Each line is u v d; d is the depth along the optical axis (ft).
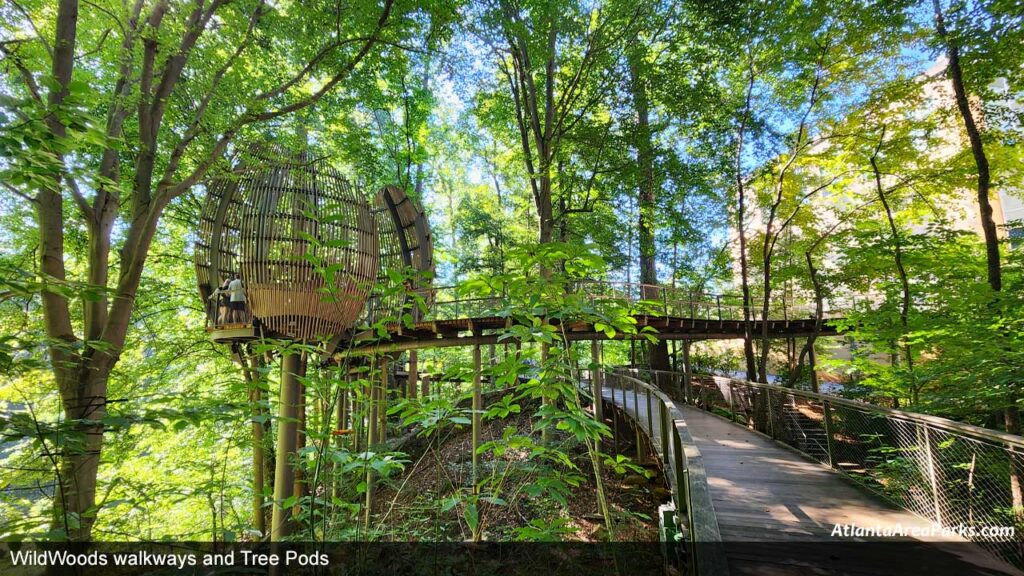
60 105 8.12
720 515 13.35
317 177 25.48
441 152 78.64
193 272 40.83
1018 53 23.11
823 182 38.17
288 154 26.89
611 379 49.24
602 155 42.80
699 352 67.26
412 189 63.26
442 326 28.96
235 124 25.61
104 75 25.73
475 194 83.30
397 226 36.27
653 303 9.75
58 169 8.41
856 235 29.71
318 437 9.52
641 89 38.88
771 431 24.71
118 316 22.21
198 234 27.55
